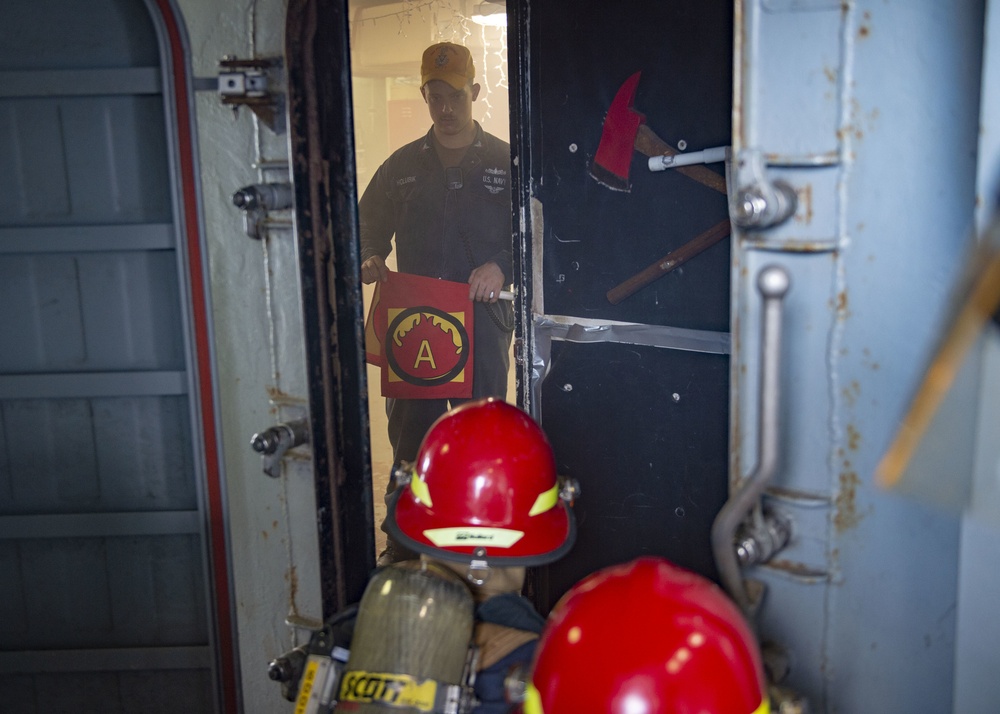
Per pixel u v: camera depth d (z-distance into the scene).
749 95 1.24
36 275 2.09
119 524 2.15
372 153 5.65
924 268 1.21
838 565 1.29
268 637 2.15
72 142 2.04
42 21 2.00
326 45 1.88
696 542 2.22
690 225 2.09
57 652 2.20
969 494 0.42
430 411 3.19
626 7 2.12
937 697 1.32
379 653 1.19
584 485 2.40
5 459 2.16
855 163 1.20
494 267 3.08
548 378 2.41
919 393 0.42
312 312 1.85
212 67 1.94
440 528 1.32
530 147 2.34
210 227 2.00
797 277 1.26
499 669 1.25
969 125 1.19
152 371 2.10
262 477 2.08
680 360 2.16
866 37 1.18
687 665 0.88
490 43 5.01
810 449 1.29
